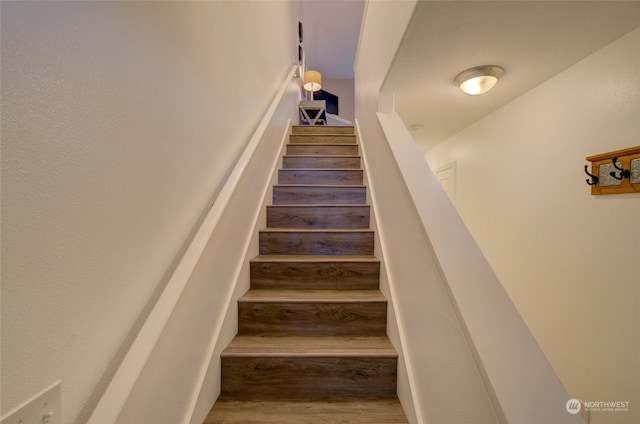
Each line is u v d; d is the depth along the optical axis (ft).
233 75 4.62
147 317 2.31
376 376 3.91
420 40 3.81
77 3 1.72
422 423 3.02
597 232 3.95
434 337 2.74
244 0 5.28
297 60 14.49
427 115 6.79
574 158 4.33
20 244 1.41
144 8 2.37
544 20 3.37
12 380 1.37
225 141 4.26
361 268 5.34
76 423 1.69
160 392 2.44
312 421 3.38
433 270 2.75
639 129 3.41
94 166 1.84
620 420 3.63
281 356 3.89
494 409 1.65
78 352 1.71
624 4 3.08
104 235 1.92
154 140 2.49
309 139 10.80
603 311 3.85
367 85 7.87
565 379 4.46
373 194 6.64
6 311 1.35
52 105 1.56
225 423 3.32
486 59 4.27
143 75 2.35
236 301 4.55
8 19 1.35
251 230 5.52
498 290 2.22
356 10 16.19
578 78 4.27
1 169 1.32
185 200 3.04
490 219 6.60
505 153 6.06
